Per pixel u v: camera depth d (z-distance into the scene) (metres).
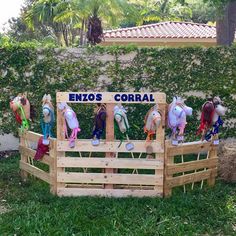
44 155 4.23
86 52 5.81
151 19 16.89
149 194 4.08
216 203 3.94
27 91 5.81
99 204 3.87
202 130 4.34
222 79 5.83
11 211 3.72
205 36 10.54
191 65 5.81
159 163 4.05
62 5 13.82
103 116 3.99
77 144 4.07
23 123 4.50
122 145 4.05
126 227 3.42
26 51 5.75
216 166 4.48
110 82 5.88
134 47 5.79
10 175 4.80
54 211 3.69
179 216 3.62
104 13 10.98
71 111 4.04
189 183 4.37
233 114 5.88
